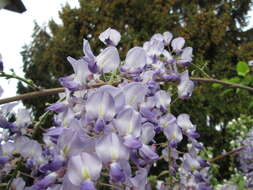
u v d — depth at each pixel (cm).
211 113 138
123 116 18
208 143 135
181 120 29
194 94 131
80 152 17
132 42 142
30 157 23
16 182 22
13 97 20
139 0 154
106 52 21
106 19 153
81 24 160
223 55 161
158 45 29
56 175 17
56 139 18
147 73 25
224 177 98
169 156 28
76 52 159
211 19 158
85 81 20
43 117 24
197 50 158
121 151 17
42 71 170
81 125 18
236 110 138
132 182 18
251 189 48
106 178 18
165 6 158
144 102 21
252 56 165
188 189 28
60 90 21
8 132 24
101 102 18
